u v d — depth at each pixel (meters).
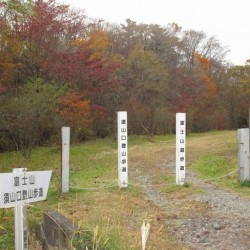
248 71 38.03
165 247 5.71
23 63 20.50
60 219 5.21
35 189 4.27
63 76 20.55
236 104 38.09
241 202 8.39
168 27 46.66
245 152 10.13
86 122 21.47
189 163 14.99
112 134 27.38
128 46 37.06
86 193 9.57
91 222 6.44
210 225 6.86
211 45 47.75
